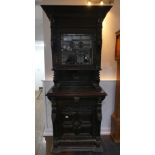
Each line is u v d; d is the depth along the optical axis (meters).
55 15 2.11
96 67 2.24
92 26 2.20
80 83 2.35
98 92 2.10
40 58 6.77
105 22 2.61
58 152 2.20
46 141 2.53
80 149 2.21
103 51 2.67
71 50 2.28
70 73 2.33
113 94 2.71
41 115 3.56
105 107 2.73
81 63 2.29
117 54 2.51
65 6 2.01
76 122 2.18
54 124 2.15
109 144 2.44
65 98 2.09
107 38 2.65
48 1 2.55
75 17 2.15
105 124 2.77
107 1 2.52
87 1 2.54
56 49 2.21
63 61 2.29
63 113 2.15
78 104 2.14
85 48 2.28
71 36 2.26
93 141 2.22
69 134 2.22
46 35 2.58
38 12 3.31
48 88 2.65
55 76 2.27
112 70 2.70
